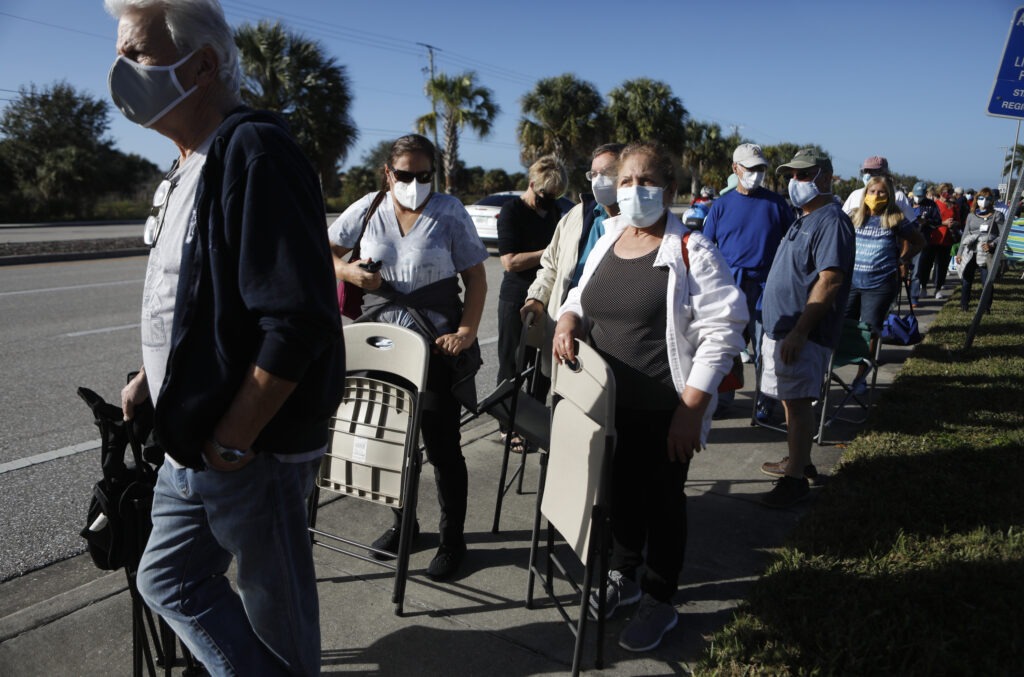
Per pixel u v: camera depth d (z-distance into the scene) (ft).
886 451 13.11
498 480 12.48
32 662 7.48
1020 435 13.69
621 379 7.79
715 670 7.37
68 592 8.70
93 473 12.57
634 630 8.00
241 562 5.43
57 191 107.14
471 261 9.81
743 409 16.79
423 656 7.79
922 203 32.60
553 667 7.66
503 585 9.23
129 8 5.00
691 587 9.21
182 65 5.07
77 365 19.61
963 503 10.81
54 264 43.57
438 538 10.40
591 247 11.00
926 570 8.99
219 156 4.83
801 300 11.47
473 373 9.45
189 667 7.19
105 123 117.60
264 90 76.33
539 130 118.83
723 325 7.29
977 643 7.66
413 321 9.45
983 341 22.91
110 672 7.38
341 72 78.48
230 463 4.96
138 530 6.07
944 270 33.76
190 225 4.96
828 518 10.57
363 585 9.13
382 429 8.89
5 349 21.25
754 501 11.77
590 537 6.91
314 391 5.21
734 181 20.30
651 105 122.62
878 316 17.61
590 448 7.15
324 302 4.76
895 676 7.21
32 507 11.24
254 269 4.63
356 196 145.48
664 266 7.52
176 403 4.85
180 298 4.85
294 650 5.70
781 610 8.31
